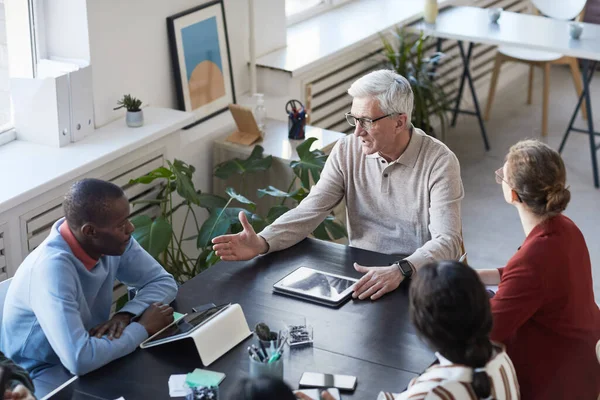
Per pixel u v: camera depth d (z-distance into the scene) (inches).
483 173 209.5
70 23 131.1
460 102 243.9
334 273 100.3
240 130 155.9
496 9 206.2
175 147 144.1
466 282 62.4
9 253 115.8
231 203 156.2
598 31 201.3
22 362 89.1
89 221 83.4
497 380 65.7
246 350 83.2
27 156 124.6
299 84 176.7
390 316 90.3
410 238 111.7
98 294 91.7
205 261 135.7
